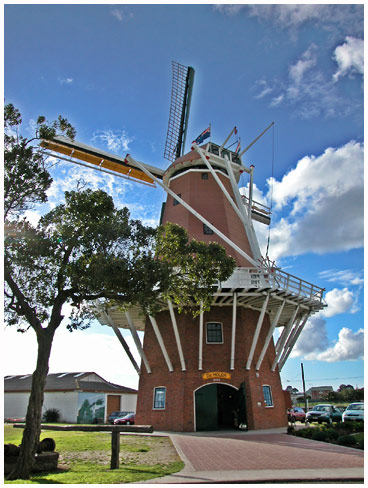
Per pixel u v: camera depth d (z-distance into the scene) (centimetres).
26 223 1124
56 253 1127
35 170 1095
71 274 1084
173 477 799
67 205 1186
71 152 2630
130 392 3819
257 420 2073
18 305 1103
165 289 1188
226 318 2297
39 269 1142
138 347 2283
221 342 2241
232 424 2506
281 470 865
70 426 1055
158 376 2270
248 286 2062
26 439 905
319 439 1511
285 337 2325
